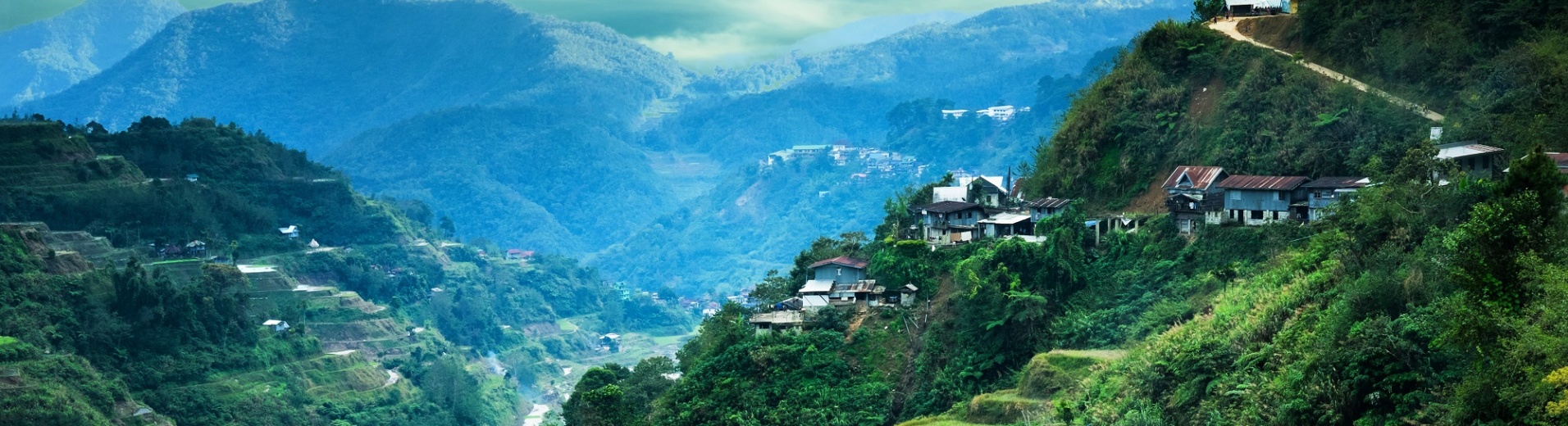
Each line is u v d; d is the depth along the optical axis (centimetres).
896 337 12962
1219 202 12631
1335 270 9938
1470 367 7712
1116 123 14938
